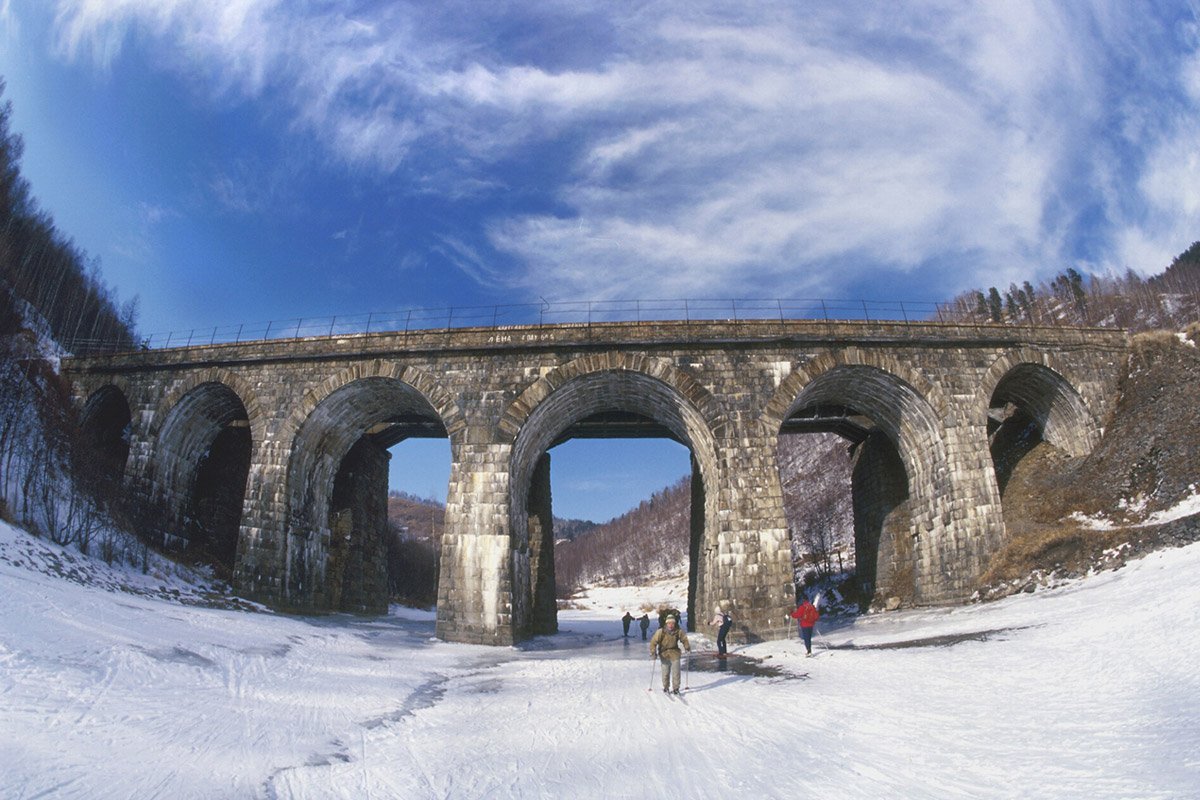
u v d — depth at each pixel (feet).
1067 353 116.67
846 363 110.11
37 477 96.73
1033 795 29.84
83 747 35.99
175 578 105.50
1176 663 47.98
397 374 113.29
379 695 59.67
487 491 105.50
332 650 81.35
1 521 82.33
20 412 104.99
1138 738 35.83
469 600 101.35
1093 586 83.97
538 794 34.04
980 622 83.51
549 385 109.19
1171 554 80.53
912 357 112.06
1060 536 96.53
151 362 123.44
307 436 118.01
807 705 51.01
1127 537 88.53
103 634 57.16
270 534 111.96
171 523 124.16
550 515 139.23
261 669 62.23
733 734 44.11
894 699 50.31
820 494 303.48
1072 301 323.37
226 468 138.62
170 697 47.60
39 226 178.81
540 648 102.68
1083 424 117.29
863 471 143.95
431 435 153.89
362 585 144.36
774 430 106.11
